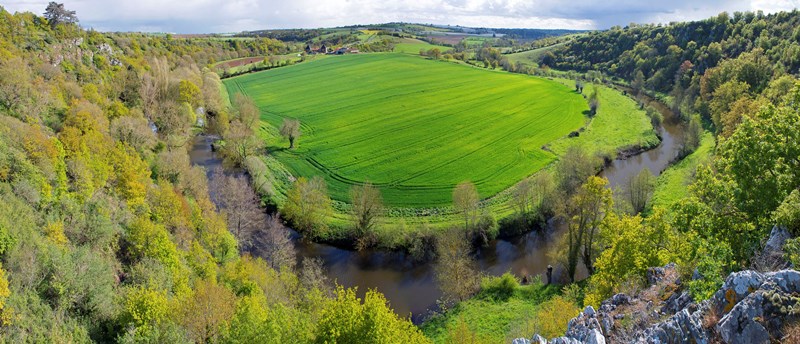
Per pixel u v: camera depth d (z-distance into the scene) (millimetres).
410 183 84750
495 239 68062
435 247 64500
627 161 94812
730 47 138125
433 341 45719
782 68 98938
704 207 30422
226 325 33750
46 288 35938
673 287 27125
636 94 154125
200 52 183125
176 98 107625
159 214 58188
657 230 37562
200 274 50312
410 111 130125
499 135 109562
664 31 173750
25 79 70500
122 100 97375
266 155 97750
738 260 27297
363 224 67875
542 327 38969
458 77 173750
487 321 48750
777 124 28203
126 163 64125
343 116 126438
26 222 40844
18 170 47875
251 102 122812
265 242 63344
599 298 37719
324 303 44750
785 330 17344
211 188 79188
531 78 173500
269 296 46812
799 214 23016
